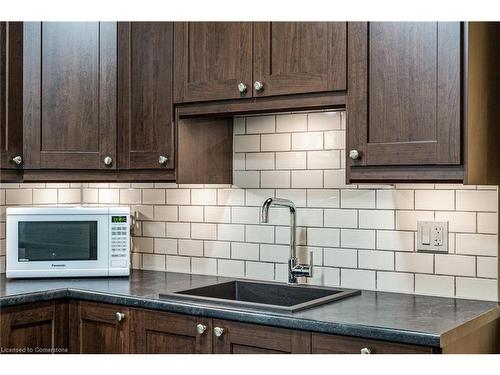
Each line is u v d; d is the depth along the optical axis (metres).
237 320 2.37
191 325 2.49
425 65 2.28
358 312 2.32
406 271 2.70
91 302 2.79
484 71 2.37
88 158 3.07
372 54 2.39
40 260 3.13
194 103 2.86
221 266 3.21
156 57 2.95
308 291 2.84
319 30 2.52
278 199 2.83
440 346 1.98
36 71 3.07
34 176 3.08
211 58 2.79
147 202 3.46
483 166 2.34
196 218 3.29
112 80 3.04
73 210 3.16
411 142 2.30
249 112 2.75
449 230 2.60
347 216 2.84
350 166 2.44
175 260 3.36
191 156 2.96
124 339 2.68
